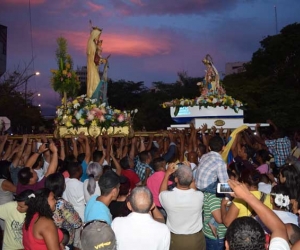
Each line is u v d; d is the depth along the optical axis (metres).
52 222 4.81
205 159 6.50
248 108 30.41
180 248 5.88
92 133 10.91
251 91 31.53
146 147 11.41
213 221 6.32
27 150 9.23
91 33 13.20
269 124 11.53
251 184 5.54
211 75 14.02
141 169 8.54
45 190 5.10
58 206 5.86
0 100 32.00
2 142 9.44
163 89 56.19
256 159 9.46
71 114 11.03
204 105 12.44
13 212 5.90
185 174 5.88
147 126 45.28
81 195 7.12
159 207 7.05
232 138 8.52
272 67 37.28
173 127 12.48
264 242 3.16
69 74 11.79
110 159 10.08
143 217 4.82
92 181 6.67
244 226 3.16
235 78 39.72
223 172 6.29
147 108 47.81
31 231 4.76
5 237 5.93
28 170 6.80
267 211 3.51
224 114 12.52
